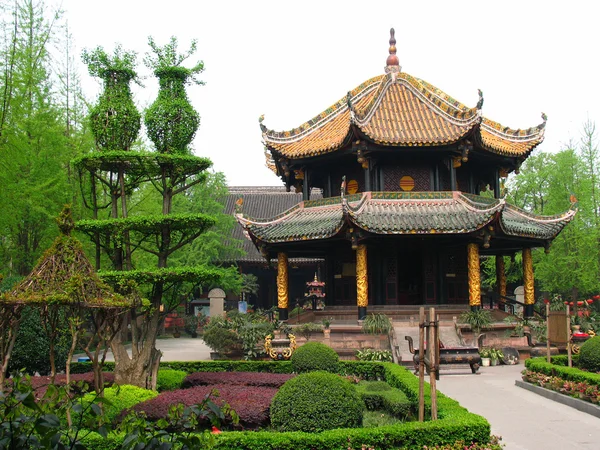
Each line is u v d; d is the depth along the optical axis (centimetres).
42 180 3356
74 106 4175
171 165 2306
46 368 2588
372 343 3183
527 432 1680
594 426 1750
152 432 843
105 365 2669
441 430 1362
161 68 2347
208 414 910
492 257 5656
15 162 3027
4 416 776
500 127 3794
